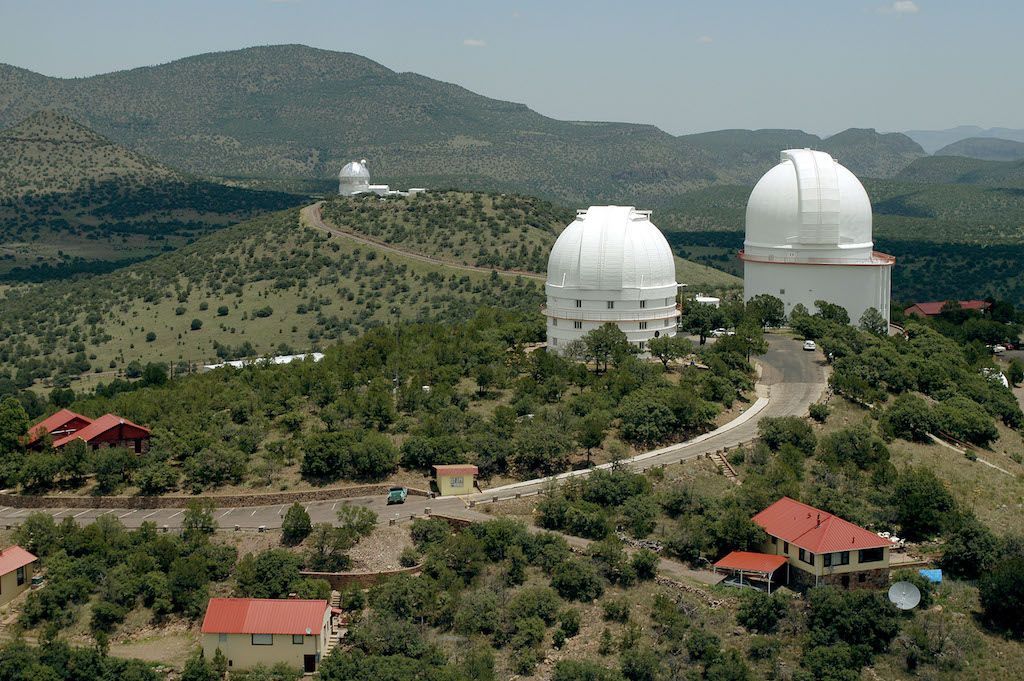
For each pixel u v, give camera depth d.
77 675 97.25
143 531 117.94
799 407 151.50
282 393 153.25
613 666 98.19
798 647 100.81
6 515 127.94
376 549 114.50
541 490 125.00
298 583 107.69
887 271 198.50
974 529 113.50
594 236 172.88
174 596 108.75
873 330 187.00
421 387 152.75
